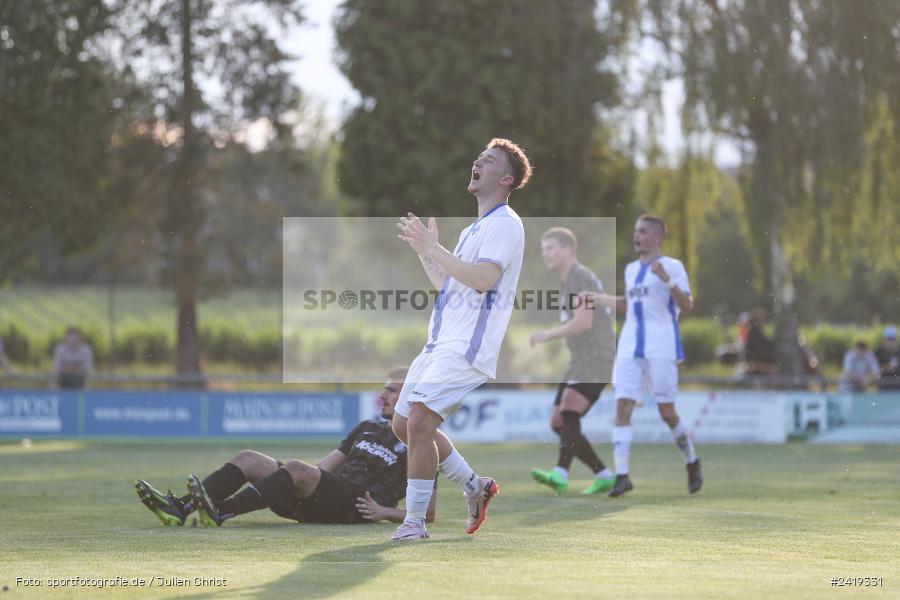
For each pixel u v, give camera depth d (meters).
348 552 18.09
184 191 85.88
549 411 60.75
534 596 14.11
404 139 86.94
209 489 22.25
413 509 20.06
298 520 22.92
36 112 79.00
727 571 16.53
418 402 19.61
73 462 46.00
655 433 60.47
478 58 85.44
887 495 31.67
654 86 83.31
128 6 82.88
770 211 79.81
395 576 15.65
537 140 84.88
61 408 61.84
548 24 83.94
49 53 78.44
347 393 62.81
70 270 126.50
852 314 137.50
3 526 22.31
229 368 108.88
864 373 67.50
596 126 86.62
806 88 76.94
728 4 79.56
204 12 84.25
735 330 116.31
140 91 84.75
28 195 79.81
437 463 20.02
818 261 80.44
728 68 77.56
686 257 86.31
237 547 18.75
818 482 36.66
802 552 18.97
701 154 82.31
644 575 15.98
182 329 87.44
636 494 32.41
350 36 87.62
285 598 13.95
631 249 90.38
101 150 83.00
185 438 61.97
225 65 85.12
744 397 61.12
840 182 77.56
